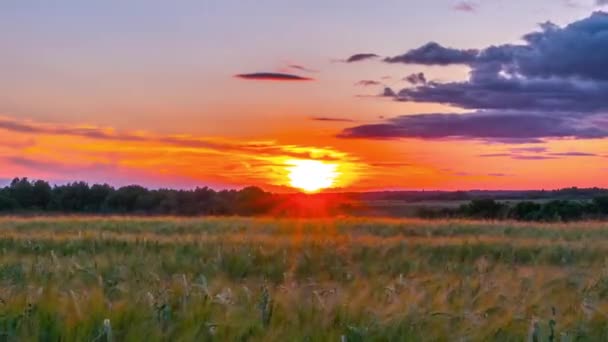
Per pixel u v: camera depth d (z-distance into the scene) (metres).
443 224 23.97
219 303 6.84
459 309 7.15
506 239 18.22
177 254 13.78
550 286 8.75
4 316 6.14
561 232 22.03
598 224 25.08
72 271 9.84
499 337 6.56
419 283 8.62
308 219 26.48
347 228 22.56
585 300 7.71
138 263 12.44
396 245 15.75
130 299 6.99
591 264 14.11
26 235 18.02
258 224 23.58
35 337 5.80
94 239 16.50
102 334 5.83
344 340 5.95
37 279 9.42
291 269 12.36
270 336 6.10
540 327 6.52
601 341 6.64
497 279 9.24
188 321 6.33
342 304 6.86
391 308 6.82
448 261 14.04
